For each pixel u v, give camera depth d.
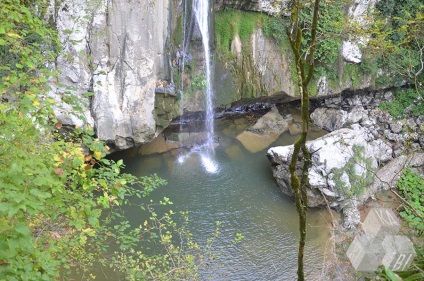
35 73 9.00
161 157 14.14
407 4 14.65
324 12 13.13
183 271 7.57
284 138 15.79
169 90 13.16
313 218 11.99
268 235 11.36
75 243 5.95
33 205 3.22
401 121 14.81
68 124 11.03
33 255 4.02
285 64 15.44
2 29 4.64
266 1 14.52
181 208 12.06
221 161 14.28
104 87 11.65
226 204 12.39
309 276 9.88
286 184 12.79
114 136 12.00
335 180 12.08
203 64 14.31
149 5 11.84
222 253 10.64
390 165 13.99
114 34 11.51
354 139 13.23
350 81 16.12
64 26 10.84
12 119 4.44
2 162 4.05
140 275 6.99
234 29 14.74
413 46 14.89
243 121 16.41
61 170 4.21
